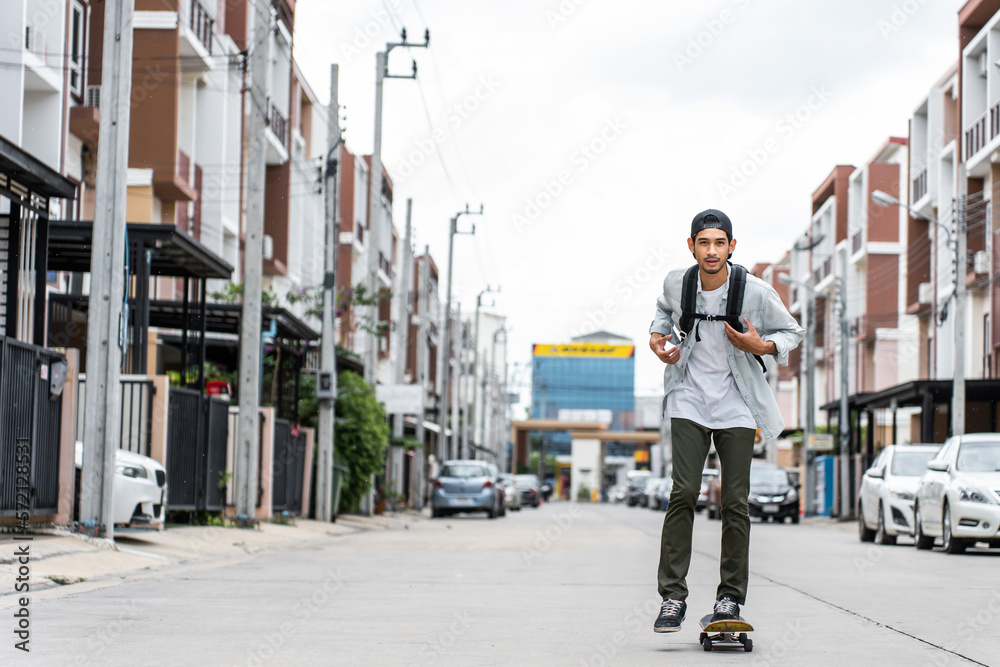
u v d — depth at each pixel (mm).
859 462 36875
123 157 13195
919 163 44000
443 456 47562
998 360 34781
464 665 5895
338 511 28625
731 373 6238
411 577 11656
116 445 13258
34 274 14000
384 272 61375
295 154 42031
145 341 16656
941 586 10953
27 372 12461
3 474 12031
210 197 31984
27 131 22812
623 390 128250
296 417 24812
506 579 11508
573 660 6039
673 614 6141
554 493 130125
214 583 10586
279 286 41594
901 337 49594
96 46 26734
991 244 35062
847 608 8836
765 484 36469
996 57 34969
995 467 17328
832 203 58250
